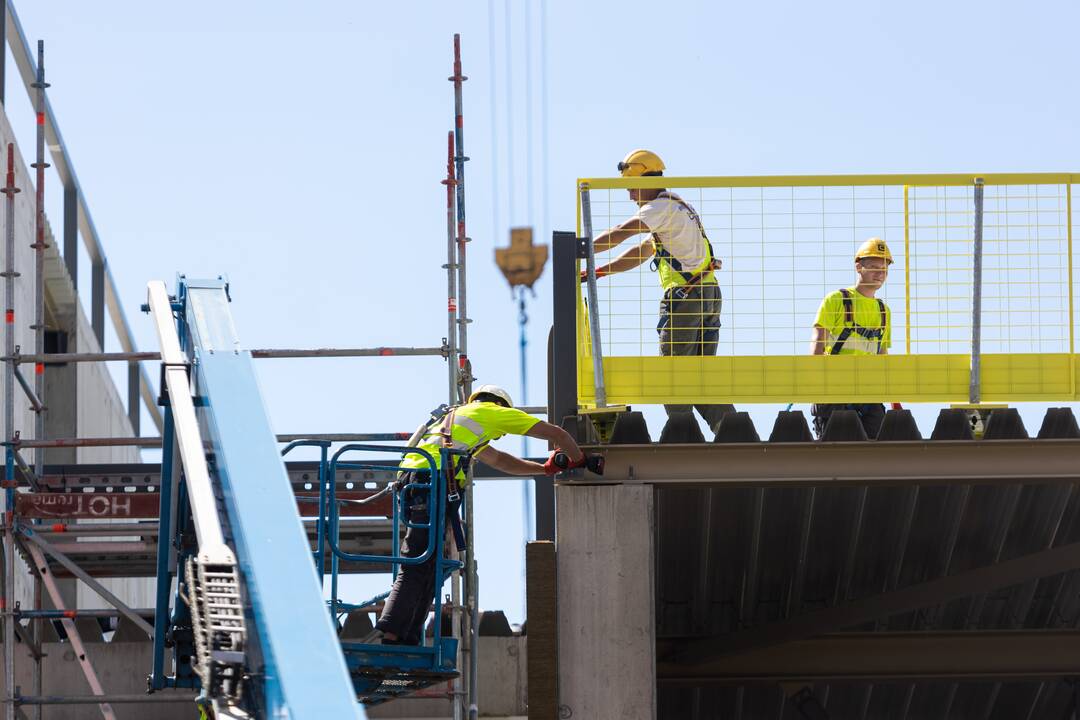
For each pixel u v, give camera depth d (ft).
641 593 57.11
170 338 50.88
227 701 38.65
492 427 55.36
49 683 77.66
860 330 67.87
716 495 64.59
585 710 56.34
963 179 59.82
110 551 79.92
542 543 57.62
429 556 53.83
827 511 66.23
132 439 77.56
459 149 78.13
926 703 77.82
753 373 59.26
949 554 69.67
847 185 59.93
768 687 74.08
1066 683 74.23
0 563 75.00
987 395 59.36
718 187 59.88
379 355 75.36
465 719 72.18
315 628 32.58
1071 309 59.72
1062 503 66.39
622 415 58.18
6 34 96.12
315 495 76.02
